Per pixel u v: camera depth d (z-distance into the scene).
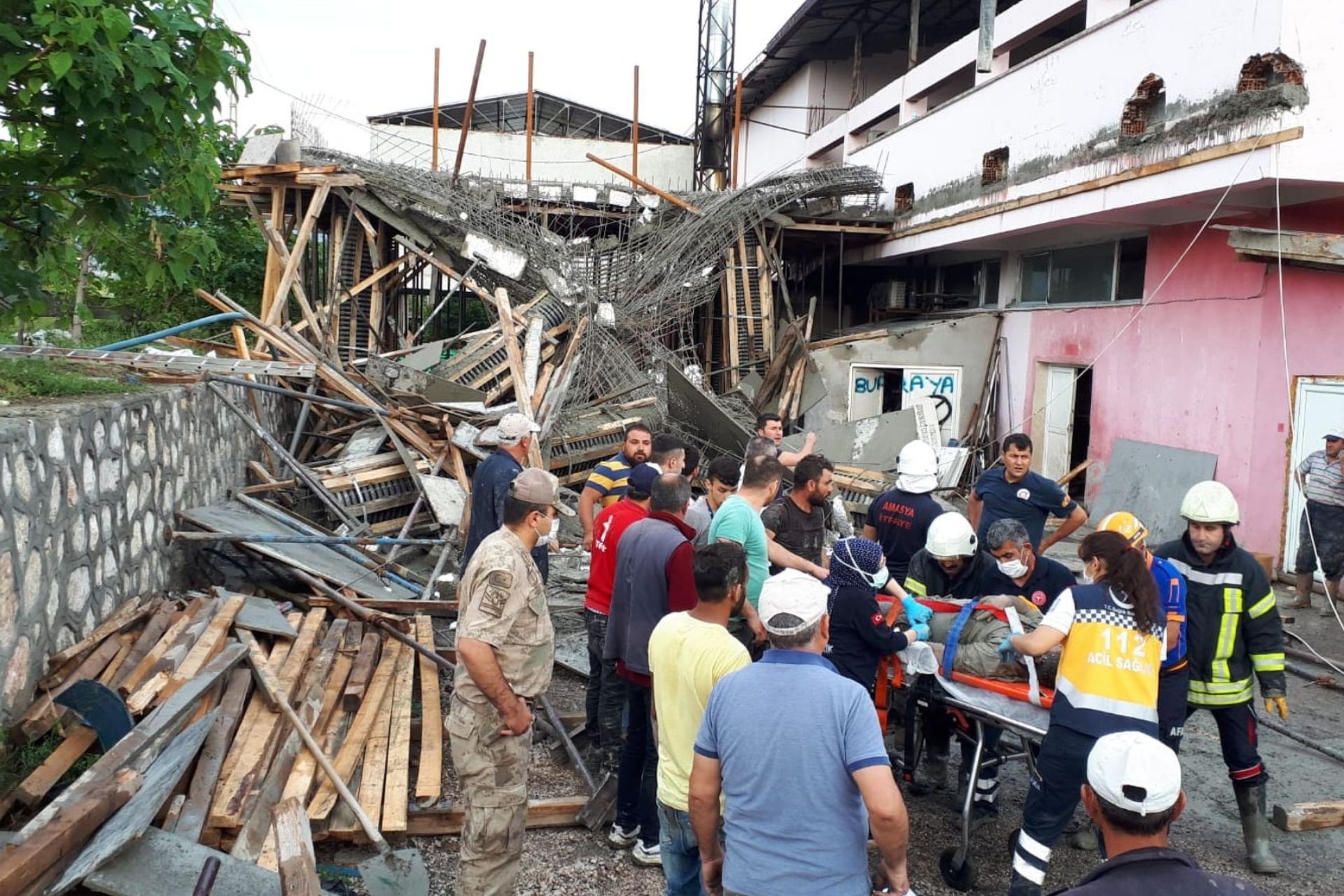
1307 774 5.45
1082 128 11.32
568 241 16.28
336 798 4.02
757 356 17.09
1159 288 11.52
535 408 10.81
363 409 9.10
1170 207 10.33
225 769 3.85
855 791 2.58
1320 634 8.00
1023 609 4.33
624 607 4.29
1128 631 3.63
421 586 7.35
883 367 15.32
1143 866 2.11
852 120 19.78
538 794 4.74
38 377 5.06
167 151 5.48
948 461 11.95
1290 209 9.90
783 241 18.84
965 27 20.73
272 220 14.63
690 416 12.75
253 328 9.70
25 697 3.89
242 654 4.52
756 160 27.09
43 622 4.09
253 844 3.48
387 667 5.43
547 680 3.60
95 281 12.88
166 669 4.17
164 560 5.83
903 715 5.01
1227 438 10.31
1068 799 3.65
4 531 3.71
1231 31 8.90
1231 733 4.44
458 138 23.69
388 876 3.66
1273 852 4.57
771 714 2.60
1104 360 12.70
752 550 4.59
